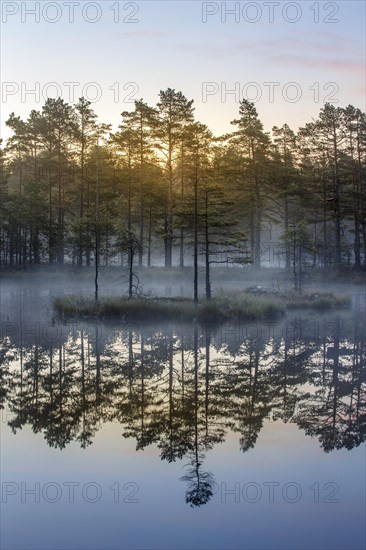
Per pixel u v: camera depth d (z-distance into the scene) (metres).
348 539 6.29
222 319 26.78
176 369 15.59
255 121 56.44
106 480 8.02
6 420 10.84
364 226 58.81
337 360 16.91
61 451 9.16
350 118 56.22
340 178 58.00
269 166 56.62
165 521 6.78
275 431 10.20
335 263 54.50
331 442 9.59
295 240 40.91
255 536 6.38
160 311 27.03
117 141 55.22
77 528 6.59
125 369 15.57
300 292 37.19
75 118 58.50
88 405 11.91
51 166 60.03
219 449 9.26
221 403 12.14
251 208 58.06
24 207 57.44
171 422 10.73
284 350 18.64
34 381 14.01
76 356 17.42
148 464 8.60
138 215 64.62
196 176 32.97
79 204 63.69
